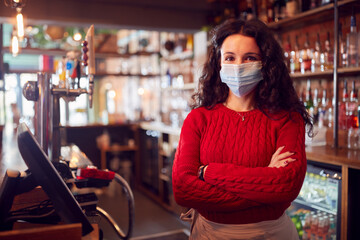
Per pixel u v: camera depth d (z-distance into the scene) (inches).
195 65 182.2
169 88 203.0
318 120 117.6
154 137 195.5
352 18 101.5
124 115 221.6
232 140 55.0
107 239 115.4
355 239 84.4
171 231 145.7
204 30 170.1
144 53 209.2
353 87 104.7
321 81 123.9
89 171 56.6
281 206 52.6
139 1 162.6
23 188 45.5
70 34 199.9
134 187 216.2
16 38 152.1
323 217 97.0
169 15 169.5
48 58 198.5
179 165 55.4
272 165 51.8
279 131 54.6
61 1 151.3
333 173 87.5
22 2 77.7
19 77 207.2
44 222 49.1
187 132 58.2
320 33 122.0
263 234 51.3
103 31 214.7
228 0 156.9
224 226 52.6
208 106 60.6
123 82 304.7
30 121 179.6
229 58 56.5
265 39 55.7
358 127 99.3
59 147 68.0
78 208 42.6
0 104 176.2
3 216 44.6
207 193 51.9
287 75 57.6
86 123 207.0
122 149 209.2
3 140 149.6
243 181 50.4
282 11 128.9
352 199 83.8
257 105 56.9
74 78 76.8
